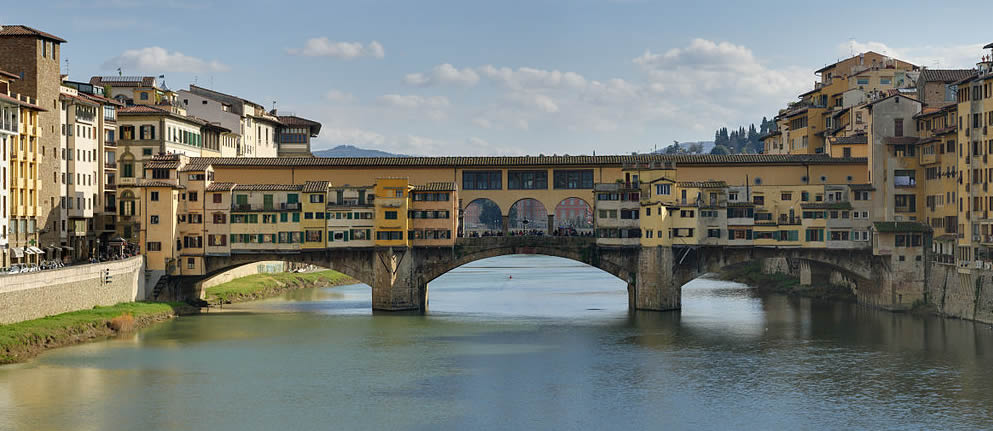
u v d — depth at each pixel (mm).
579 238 148250
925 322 132375
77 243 147250
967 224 129500
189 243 144000
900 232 141250
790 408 89312
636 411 88438
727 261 147375
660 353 112750
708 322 135875
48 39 137625
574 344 118375
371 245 146625
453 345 117188
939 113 138500
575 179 153000
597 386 97125
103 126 154125
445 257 148125
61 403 88062
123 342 115250
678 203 147375
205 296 155000
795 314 143375
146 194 141375
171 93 183250
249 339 119875
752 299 163500
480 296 174000
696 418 86312
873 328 128375
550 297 172000
